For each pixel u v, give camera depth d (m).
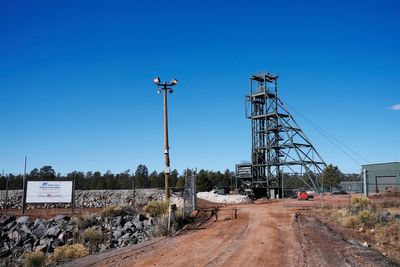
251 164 62.19
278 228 22.22
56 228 27.23
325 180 62.19
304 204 37.31
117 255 15.64
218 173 99.00
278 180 60.59
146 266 13.34
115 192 47.91
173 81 33.06
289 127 59.94
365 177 36.97
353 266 12.67
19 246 25.88
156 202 31.66
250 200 51.22
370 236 20.61
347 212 27.14
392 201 34.47
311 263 13.30
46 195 32.75
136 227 26.61
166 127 33.38
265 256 14.68
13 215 31.39
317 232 20.48
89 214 29.50
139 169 102.00
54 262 15.54
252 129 63.75
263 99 64.38
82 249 18.25
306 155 60.59
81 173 87.50
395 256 15.82
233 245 17.22
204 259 14.36
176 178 95.38
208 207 36.22
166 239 20.00
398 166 53.41
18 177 72.62
